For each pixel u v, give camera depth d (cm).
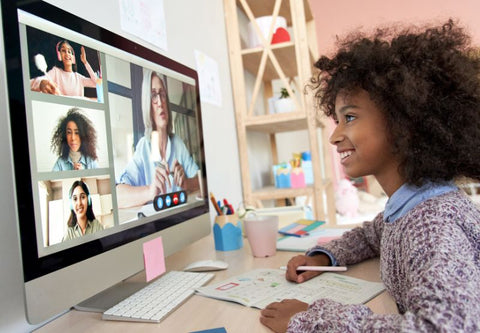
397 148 54
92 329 57
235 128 181
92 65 62
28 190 48
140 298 66
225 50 178
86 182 58
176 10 131
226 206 106
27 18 51
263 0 189
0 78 64
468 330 33
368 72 56
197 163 96
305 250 93
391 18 324
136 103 72
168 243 78
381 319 41
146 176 73
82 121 59
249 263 87
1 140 64
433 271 39
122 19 100
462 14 313
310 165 207
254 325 53
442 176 53
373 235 82
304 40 169
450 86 53
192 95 96
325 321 45
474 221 47
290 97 177
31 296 47
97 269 58
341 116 61
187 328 54
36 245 49
